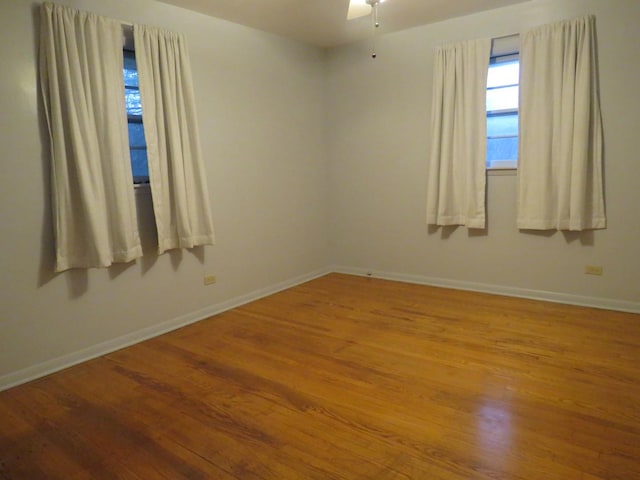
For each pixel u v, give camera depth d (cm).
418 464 173
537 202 354
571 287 357
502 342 287
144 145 318
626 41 313
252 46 386
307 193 461
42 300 262
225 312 371
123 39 296
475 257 401
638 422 195
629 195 326
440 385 234
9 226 247
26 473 176
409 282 444
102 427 207
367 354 277
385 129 437
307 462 176
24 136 249
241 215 388
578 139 328
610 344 278
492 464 171
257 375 254
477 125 375
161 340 312
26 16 245
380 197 452
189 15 334
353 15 327
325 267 495
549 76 339
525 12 345
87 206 264
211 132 356
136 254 297
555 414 203
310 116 456
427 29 395
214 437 196
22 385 251
